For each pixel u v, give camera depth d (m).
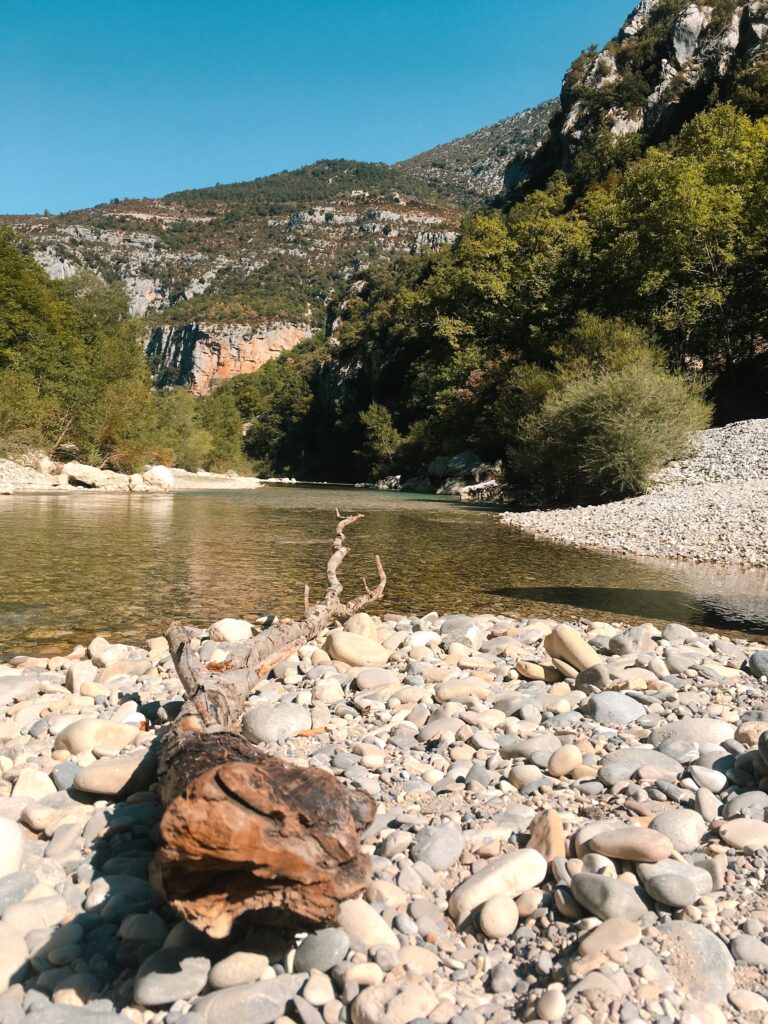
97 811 3.14
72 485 35.88
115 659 5.91
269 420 112.00
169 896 2.19
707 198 36.75
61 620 7.59
